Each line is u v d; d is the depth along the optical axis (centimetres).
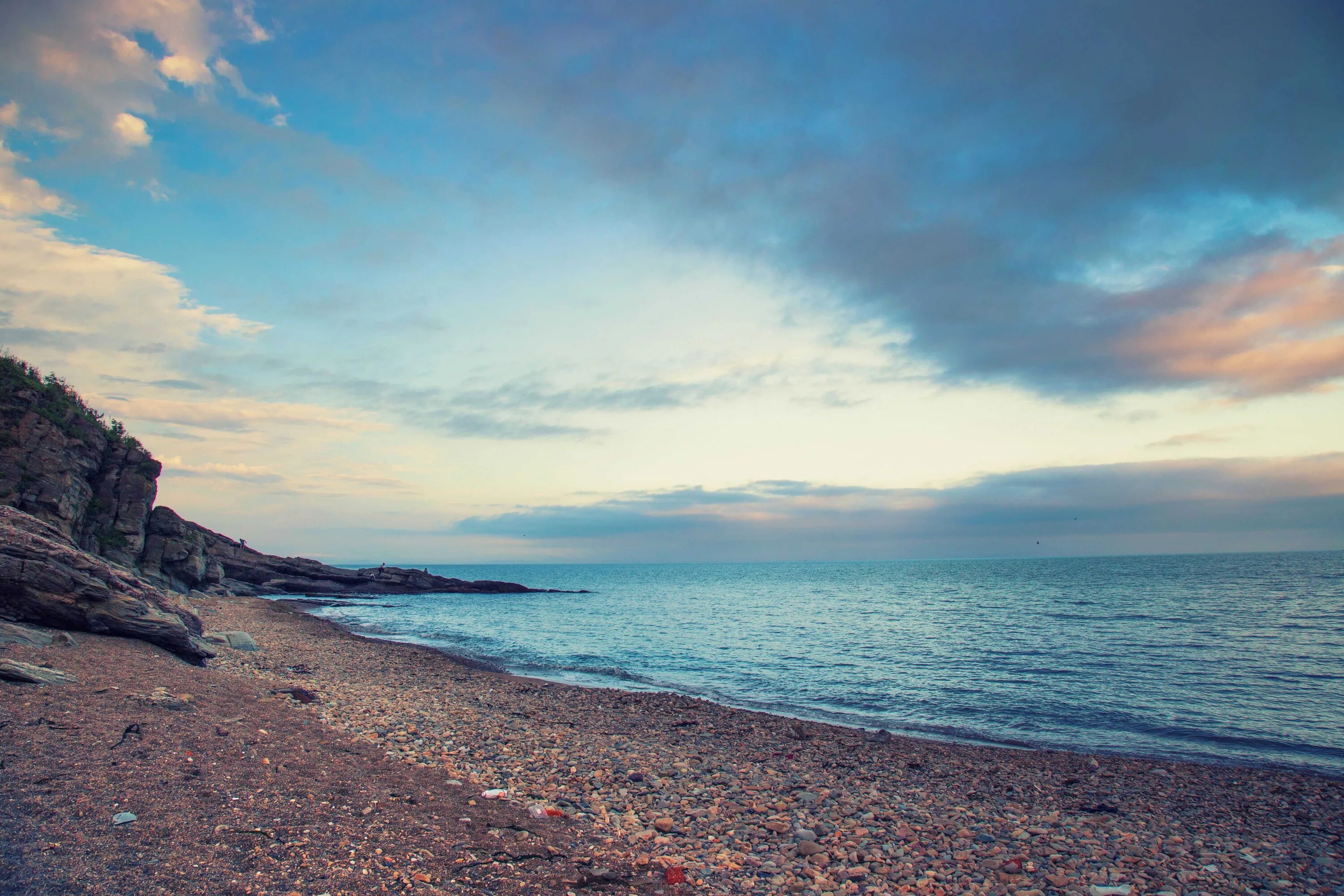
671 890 952
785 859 1118
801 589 15312
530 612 9000
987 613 7675
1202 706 2891
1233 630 5538
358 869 848
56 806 877
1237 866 1190
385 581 12388
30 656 1653
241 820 941
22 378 4638
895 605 9394
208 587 7412
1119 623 6238
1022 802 1574
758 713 2562
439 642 5209
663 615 8381
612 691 2941
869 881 1050
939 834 1296
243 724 1525
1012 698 3075
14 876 685
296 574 11350
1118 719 2650
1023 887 1063
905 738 2289
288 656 3241
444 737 1805
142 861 773
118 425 5509
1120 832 1362
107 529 5059
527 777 1488
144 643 2175
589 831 1165
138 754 1144
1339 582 12344
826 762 1878
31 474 4412
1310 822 1484
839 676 3703
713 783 1575
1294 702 2950
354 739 1612
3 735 1101
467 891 841
